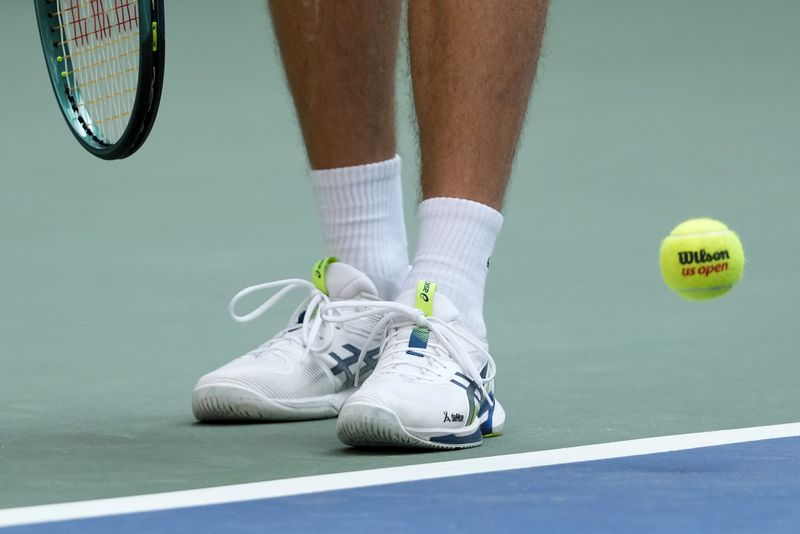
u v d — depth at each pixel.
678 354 10.94
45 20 8.15
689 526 5.15
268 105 30.14
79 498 5.84
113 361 11.01
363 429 6.92
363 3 8.22
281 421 8.24
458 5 7.38
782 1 38.94
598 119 27.83
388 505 5.56
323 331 8.47
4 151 26.48
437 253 7.54
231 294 14.84
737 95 29.67
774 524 5.18
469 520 5.27
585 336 12.06
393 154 8.66
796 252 16.83
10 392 9.51
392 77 8.50
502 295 14.63
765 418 8.01
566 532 5.06
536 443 7.31
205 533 5.09
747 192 21.12
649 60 33.53
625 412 8.34
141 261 17.17
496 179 7.55
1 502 5.77
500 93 7.45
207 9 42.03
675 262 6.71
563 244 17.92
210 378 8.15
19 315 13.73
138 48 7.42
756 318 12.82
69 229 19.73
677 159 23.98
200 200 21.66
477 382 7.32
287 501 5.66
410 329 7.41
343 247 8.55
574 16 38.75
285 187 22.44
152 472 6.47
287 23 8.34
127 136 7.38
